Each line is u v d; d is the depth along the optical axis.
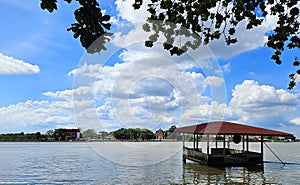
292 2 7.29
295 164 30.27
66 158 41.31
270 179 20.83
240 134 25.00
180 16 7.12
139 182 19.73
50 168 28.77
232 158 25.70
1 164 33.47
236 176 22.00
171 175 22.55
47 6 4.43
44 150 64.94
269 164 30.38
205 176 22.12
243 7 7.75
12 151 61.16
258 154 26.08
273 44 7.64
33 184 19.92
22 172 25.95
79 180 21.02
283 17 7.52
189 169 25.88
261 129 26.28
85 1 4.39
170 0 7.14
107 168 27.55
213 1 7.28
